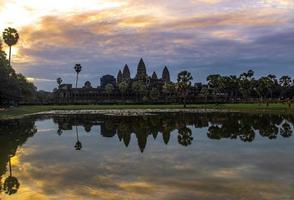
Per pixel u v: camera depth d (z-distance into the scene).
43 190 20.30
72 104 171.12
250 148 36.47
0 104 113.06
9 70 102.75
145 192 19.78
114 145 39.06
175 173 24.47
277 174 24.09
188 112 111.25
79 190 20.22
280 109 116.81
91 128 59.66
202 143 40.50
